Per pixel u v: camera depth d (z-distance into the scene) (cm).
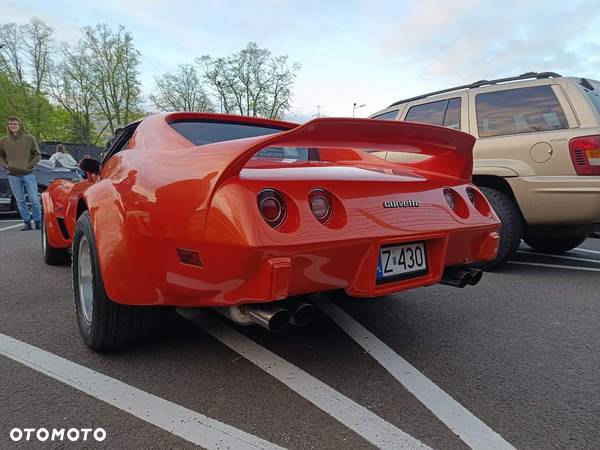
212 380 196
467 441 154
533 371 206
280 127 276
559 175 359
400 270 197
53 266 425
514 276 384
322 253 166
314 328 259
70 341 238
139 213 186
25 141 683
